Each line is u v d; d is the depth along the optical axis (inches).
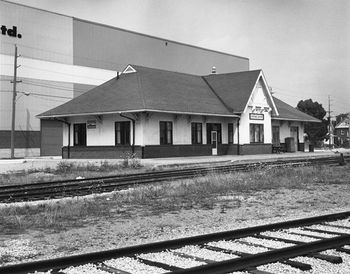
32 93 2145.7
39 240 343.0
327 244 279.0
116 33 2581.2
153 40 2829.7
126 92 1476.4
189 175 826.2
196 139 1530.5
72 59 2336.4
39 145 2153.1
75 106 1524.4
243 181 696.4
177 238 319.6
